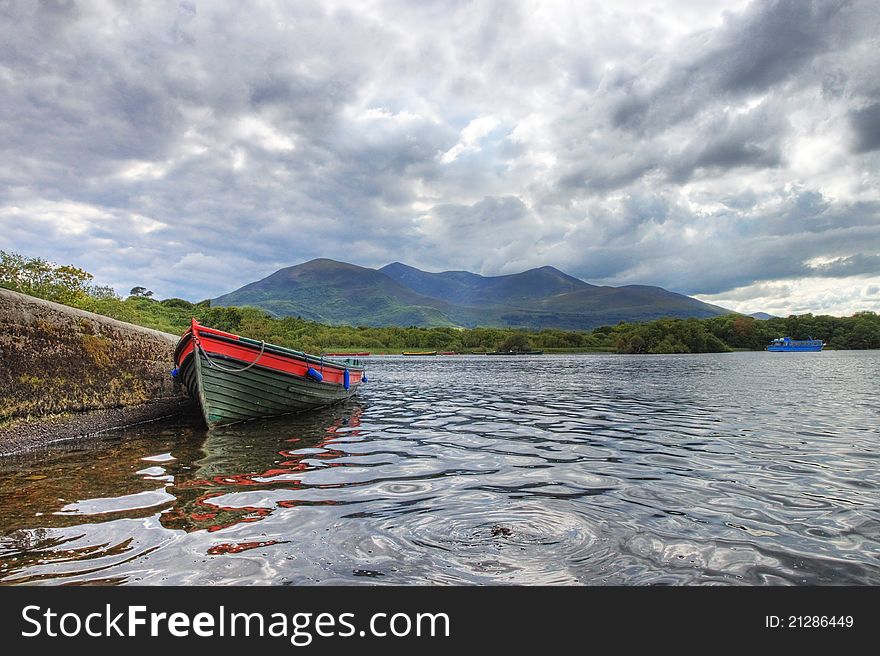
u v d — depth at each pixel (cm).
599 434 1016
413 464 749
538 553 425
